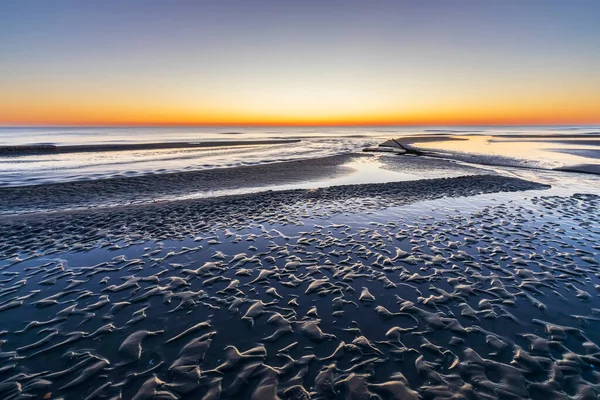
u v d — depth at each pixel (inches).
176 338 167.0
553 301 199.2
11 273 248.4
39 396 129.3
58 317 186.9
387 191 579.2
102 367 145.1
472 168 945.5
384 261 269.1
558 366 142.7
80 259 277.0
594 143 1863.9
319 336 168.2
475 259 269.3
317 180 752.3
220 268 258.1
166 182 709.3
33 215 418.3
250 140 2452.0
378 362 147.7
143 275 245.1
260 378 138.6
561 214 408.8
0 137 3043.8
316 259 275.7
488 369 141.7
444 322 178.7
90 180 716.7
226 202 498.3
